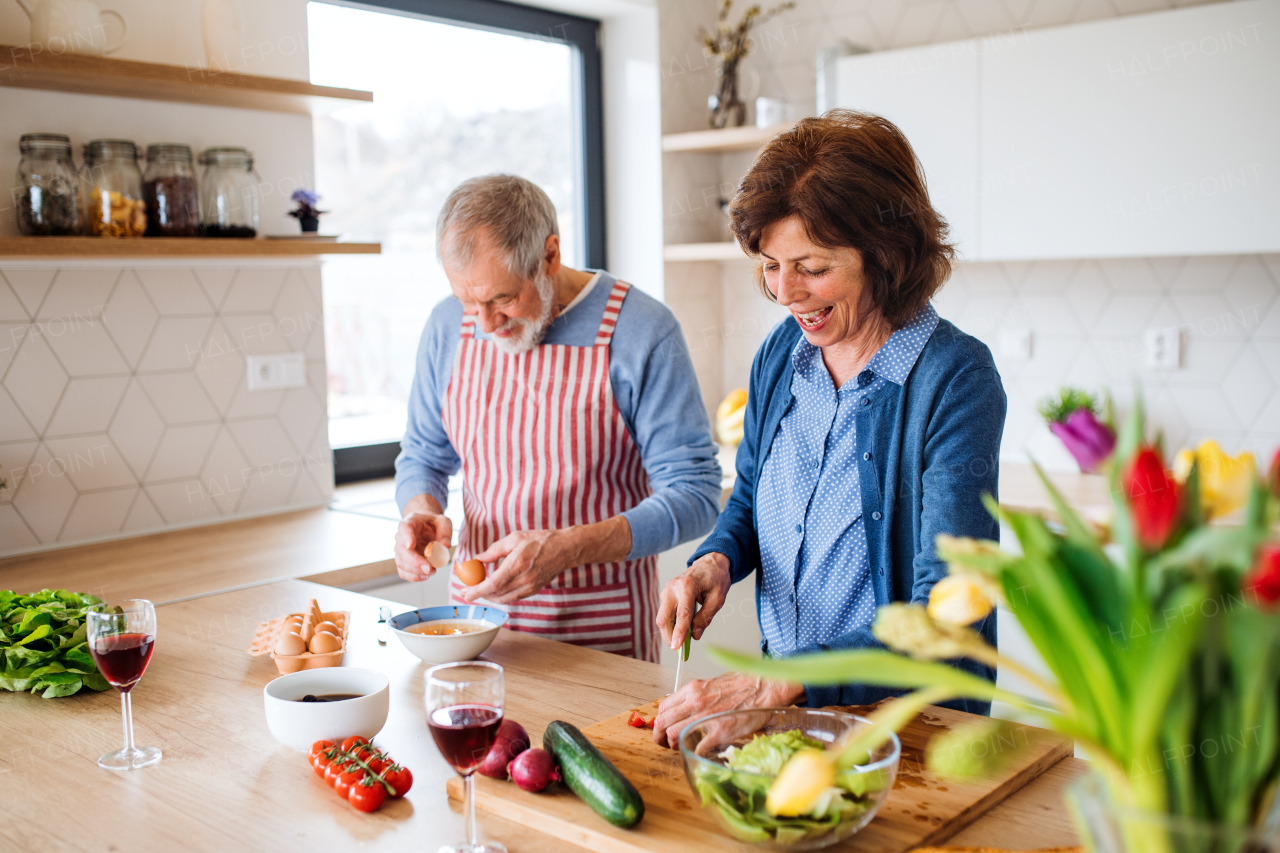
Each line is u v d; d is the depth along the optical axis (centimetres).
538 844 95
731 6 349
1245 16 229
